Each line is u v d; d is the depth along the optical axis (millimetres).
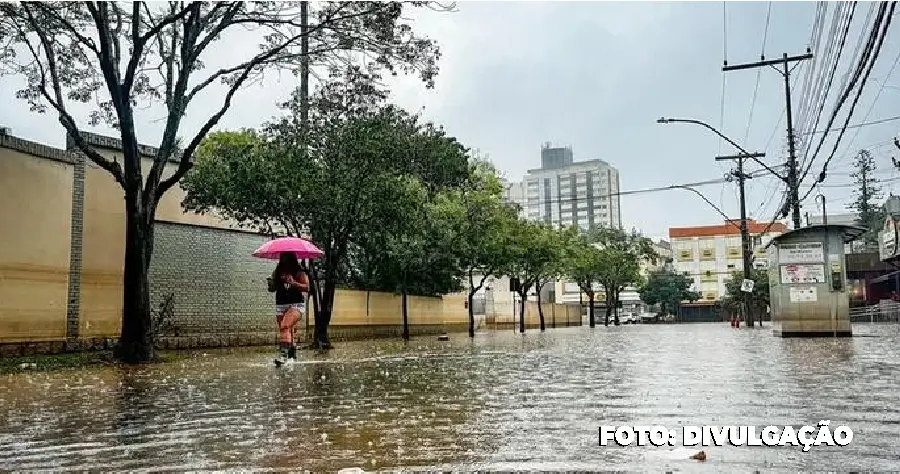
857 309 47281
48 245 16969
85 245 18062
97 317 18297
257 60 15289
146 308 14711
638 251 61781
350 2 15484
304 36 16000
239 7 15266
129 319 14523
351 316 29250
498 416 5848
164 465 4312
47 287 16891
